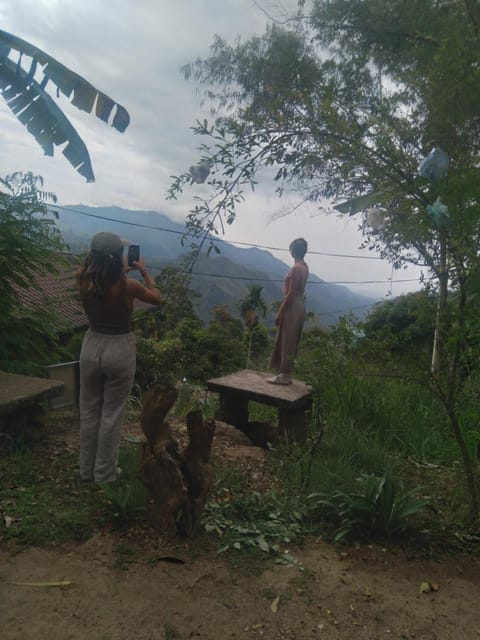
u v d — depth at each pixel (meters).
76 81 5.71
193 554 3.06
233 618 2.57
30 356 6.52
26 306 6.69
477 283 3.04
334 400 6.12
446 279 3.42
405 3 3.55
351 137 3.34
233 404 6.61
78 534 3.17
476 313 3.25
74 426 5.62
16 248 6.11
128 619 2.50
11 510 3.39
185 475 3.30
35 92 5.89
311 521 3.69
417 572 3.13
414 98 3.55
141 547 3.10
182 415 7.70
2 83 5.88
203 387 11.55
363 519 3.53
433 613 2.73
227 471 4.49
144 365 11.17
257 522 3.56
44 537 3.11
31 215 6.29
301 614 2.64
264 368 11.53
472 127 3.34
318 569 3.06
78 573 2.82
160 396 3.18
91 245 3.64
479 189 3.07
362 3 3.65
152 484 3.22
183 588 2.76
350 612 2.68
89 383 3.84
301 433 5.96
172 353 11.66
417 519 3.76
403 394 6.43
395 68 3.76
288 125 3.32
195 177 3.25
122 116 5.80
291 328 6.15
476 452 4.61
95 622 2.46
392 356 3.90
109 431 3.80
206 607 2.63
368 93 3.67
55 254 6.53
